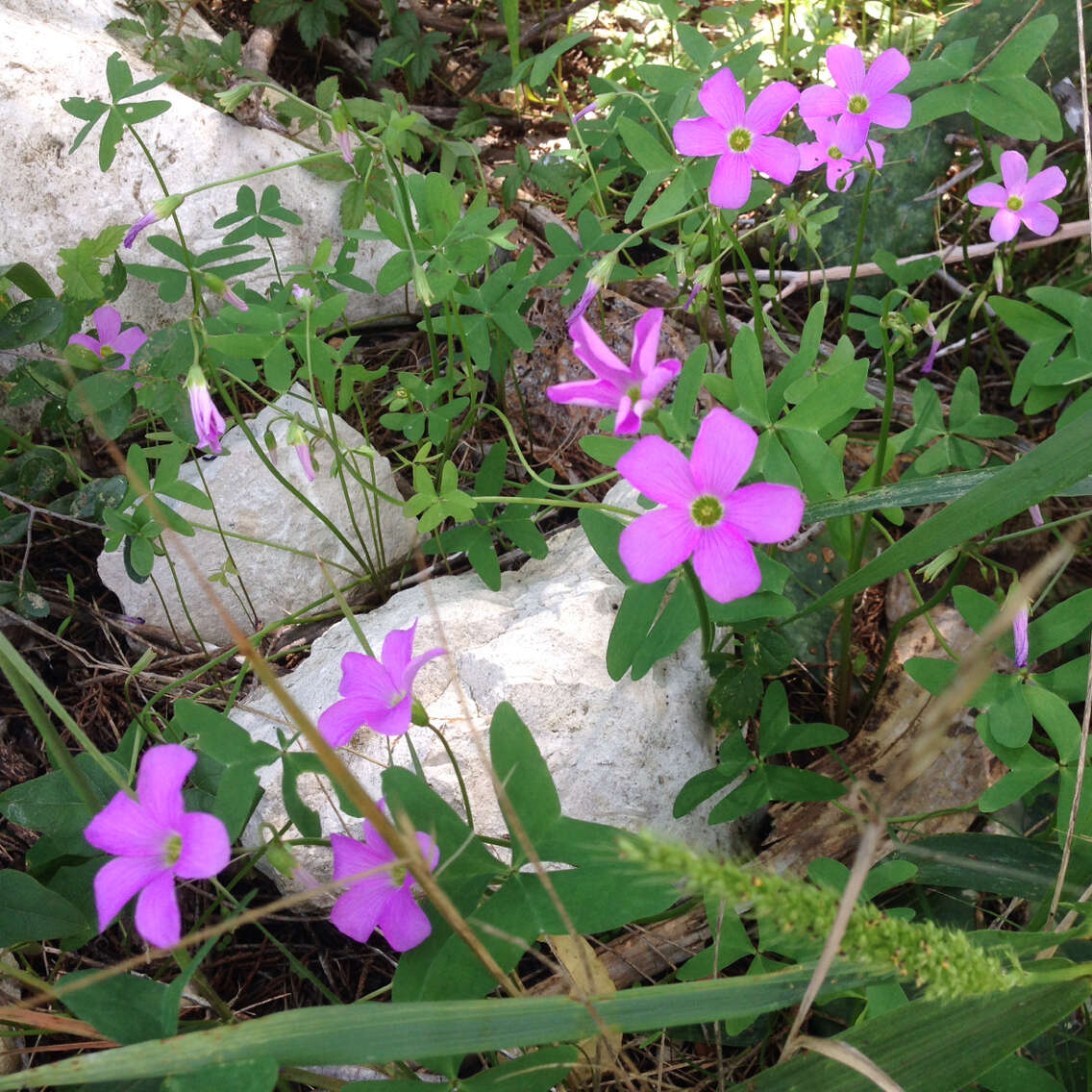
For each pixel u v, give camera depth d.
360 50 0.51
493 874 0.24
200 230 0.41
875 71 0.31
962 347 0.42
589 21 0.52
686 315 0.43
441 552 0.35
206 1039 0.20
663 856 0.16
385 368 0.36
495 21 0.52
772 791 0.30
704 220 0.35
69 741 0.35
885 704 0.34
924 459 0.34
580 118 0.41
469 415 0.38
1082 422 0.25
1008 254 0.40
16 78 0.39
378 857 0.24
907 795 0.33
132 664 0.37
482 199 0.36
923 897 0.30
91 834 0.22
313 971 0.31
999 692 0.29
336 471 0.34
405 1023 0.20
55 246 0.40
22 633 0.37
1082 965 0.20
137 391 0.35
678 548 0.23
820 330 0.32
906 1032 0.22
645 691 0.32
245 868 0.29
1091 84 0.41
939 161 0.42
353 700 0.25
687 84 0.35
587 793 0.31
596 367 0.23
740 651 0.33
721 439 0.23
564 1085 0.26
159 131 0.41
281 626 0.35
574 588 0.34
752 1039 0.29
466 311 0.43
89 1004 0.23
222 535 0.34
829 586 0.36
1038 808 0.32
